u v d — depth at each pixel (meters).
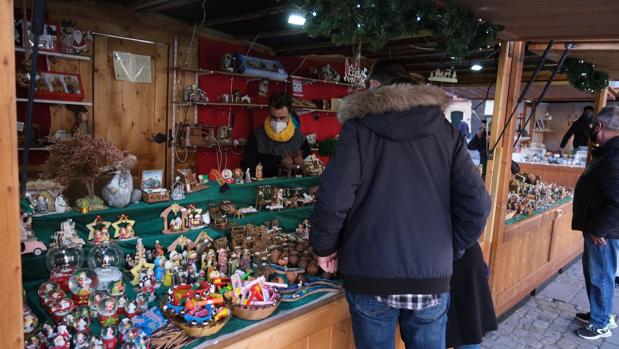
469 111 3.91
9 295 0.97
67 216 1.80
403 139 1.34
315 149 5.57
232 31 4.69
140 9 3.91
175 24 4.36
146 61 4.21
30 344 1.33
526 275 3.90
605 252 3.13
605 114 2.83
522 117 8.68
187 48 4.49
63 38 3.54
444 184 1.41
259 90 5.07
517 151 7.80
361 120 1.39
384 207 1.37
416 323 1.45
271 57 5.36
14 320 0.98
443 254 1.40
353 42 2.18
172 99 4.45
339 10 1.87
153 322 1.55
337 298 1.96
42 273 1.74
